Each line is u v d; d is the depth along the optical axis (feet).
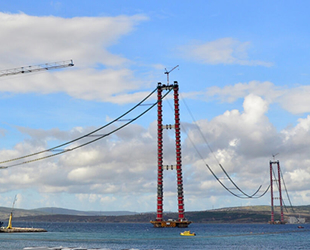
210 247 449.89
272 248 449.48
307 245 487.20
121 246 440.45
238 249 433.48
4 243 447.01
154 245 461.37
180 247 444.55
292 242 532.73
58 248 344.49
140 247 433.48
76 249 343.67
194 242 515.09
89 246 431.84
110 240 533.14
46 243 458.91
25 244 440.04
